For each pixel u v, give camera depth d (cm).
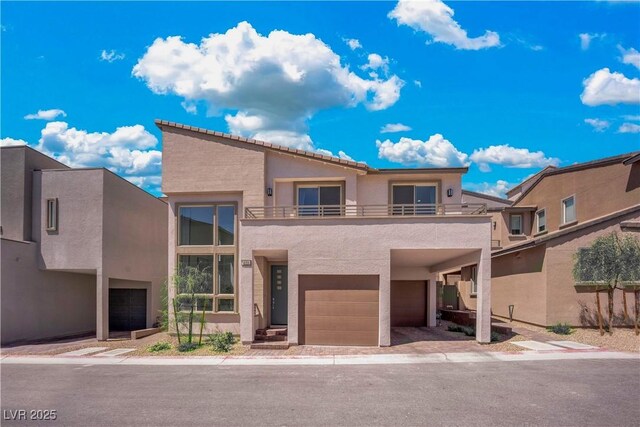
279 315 1792
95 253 1881
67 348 1617
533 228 2589
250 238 1548
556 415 765
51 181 1917
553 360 1221
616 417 752
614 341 1462
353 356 1335
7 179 1875
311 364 1233
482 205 1552
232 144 1775
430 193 1842
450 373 1090
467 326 1980
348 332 1514
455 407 816
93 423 763
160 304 2397
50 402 890
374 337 1502
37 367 1271
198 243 1794
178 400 891
